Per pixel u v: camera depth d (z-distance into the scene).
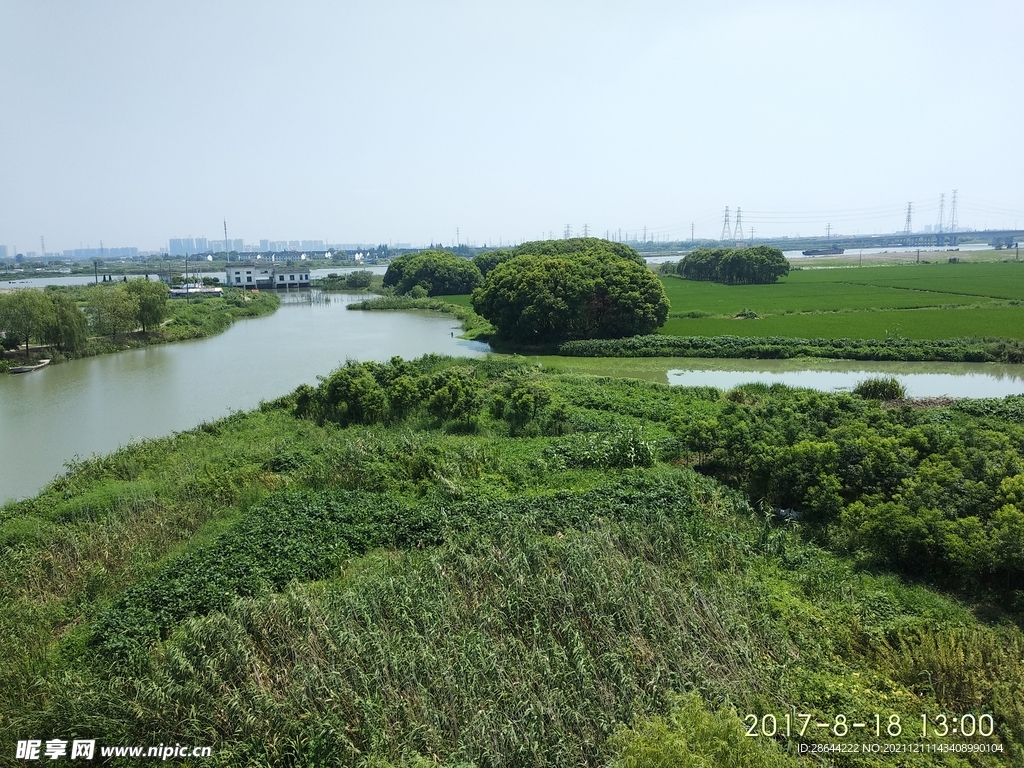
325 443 26.30
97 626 13.96
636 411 32.12
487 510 19.25
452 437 27.89
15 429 34.09
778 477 20.06
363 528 18.38
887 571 16.03
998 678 11.93
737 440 22.33
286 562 16.52
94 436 32.84
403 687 11.62
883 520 16.23
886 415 24.23
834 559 16.69
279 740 10.63
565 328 58.03
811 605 14.32
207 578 15.67
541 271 58.75
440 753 10.47
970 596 14.92
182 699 11.41
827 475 19.05
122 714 11.29
